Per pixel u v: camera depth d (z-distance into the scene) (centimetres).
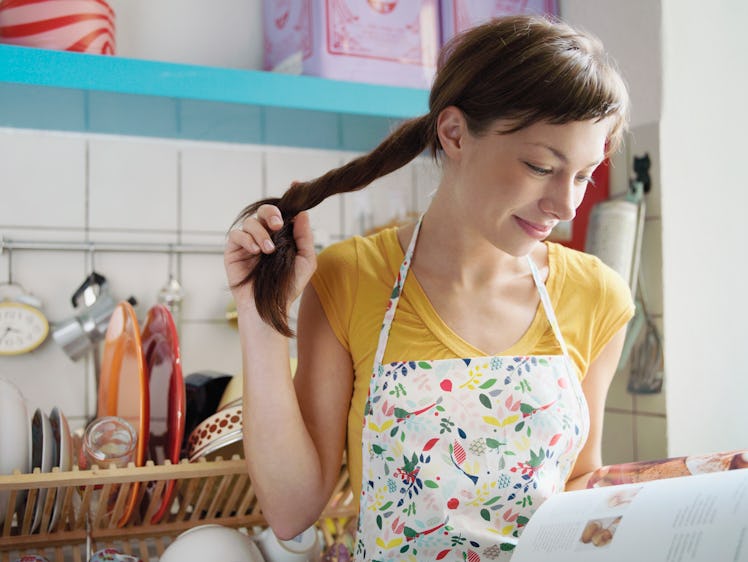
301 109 140
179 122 147
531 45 84
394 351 97
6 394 112
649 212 156
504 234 88
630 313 106
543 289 102
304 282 94
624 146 161
